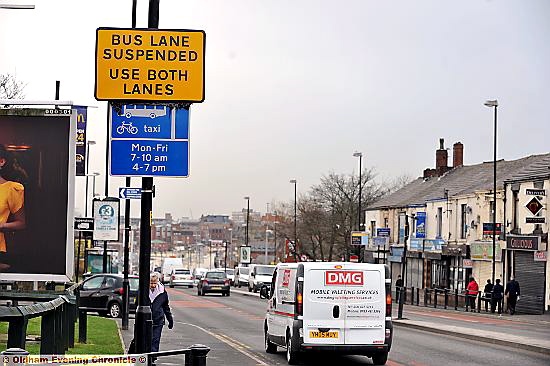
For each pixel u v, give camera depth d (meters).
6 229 33.31
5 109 33.44
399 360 37.94
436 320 68.19
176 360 35.62
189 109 24.22
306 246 170.50
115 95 23.84
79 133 50.19
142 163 24.14
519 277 87.75
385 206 136.50
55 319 25.31
